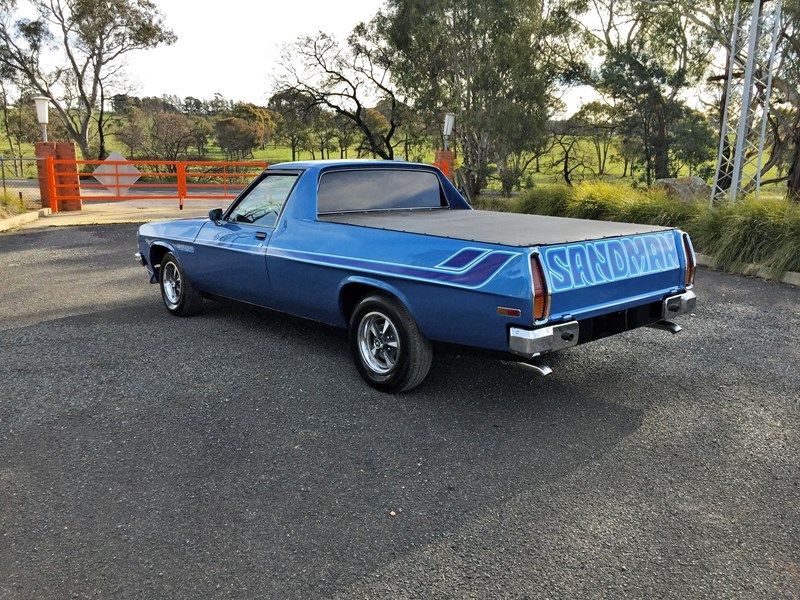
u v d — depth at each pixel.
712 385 4.43
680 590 2.30
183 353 5.11
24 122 52.38
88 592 2.29
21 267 9.18
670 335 5.72
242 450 3.42
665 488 3.03
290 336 5.59
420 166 5.54
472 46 25.59
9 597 2.26
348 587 2.32
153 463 3.27
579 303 3.54
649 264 4.00
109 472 3.17
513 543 2.59
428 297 3.72
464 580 2.35
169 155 48.19
